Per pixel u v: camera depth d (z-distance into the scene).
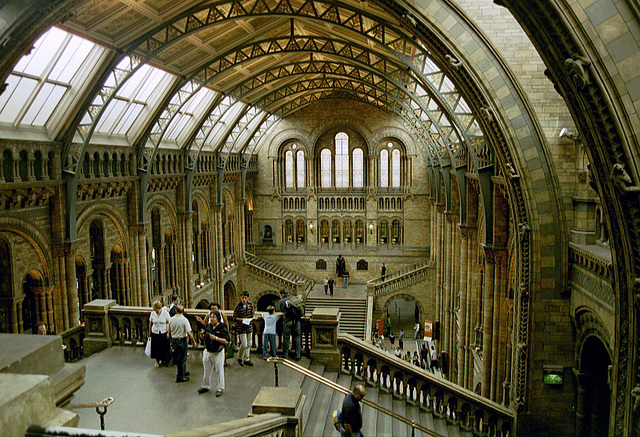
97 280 27.84
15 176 19.70
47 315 22.55
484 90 15.12
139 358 15.66
